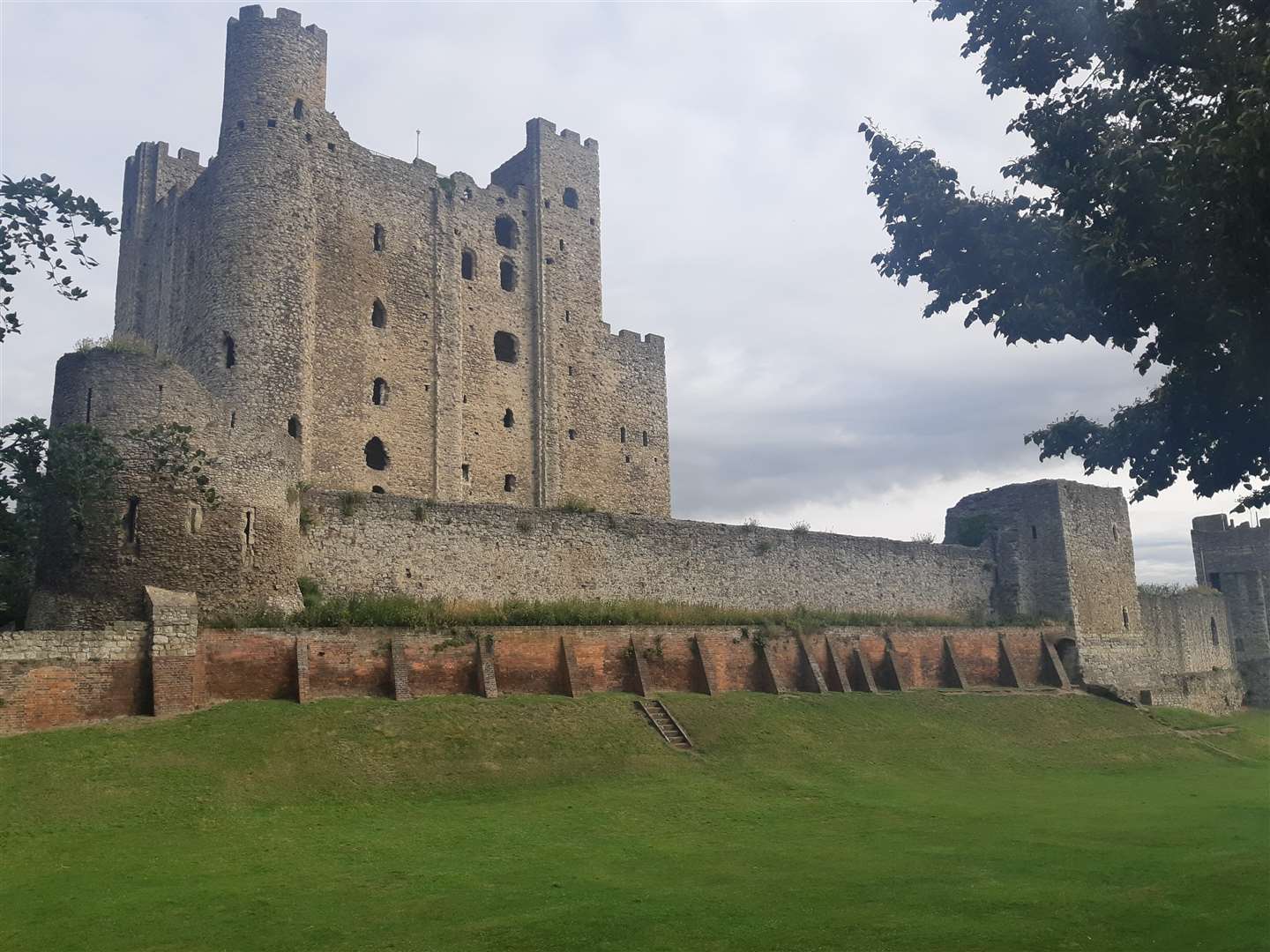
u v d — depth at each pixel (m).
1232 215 12.12
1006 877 18.56
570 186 59.94
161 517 27.53
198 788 21.39
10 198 16.61
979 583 56.38
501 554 39.59
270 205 43.69
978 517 58.53
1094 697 49.38
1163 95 13.45
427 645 30.56
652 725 30.98
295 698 27.39
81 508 26.34
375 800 22.72
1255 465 14.46
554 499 54.97
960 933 15.02
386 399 48.69
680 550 45.25
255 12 45.28
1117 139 14.57
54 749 22.02
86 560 26.38
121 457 27.28
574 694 32.50
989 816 24.97
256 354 42.22
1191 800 28.98
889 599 52.34
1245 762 40.88
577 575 41.66
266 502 30.55
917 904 16.55
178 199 48.78
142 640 25.39
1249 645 70.38
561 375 56.97
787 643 40.31
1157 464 15.20
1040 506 56.53
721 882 17.69
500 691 31.52
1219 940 14.91
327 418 46.03
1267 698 68.88
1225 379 13.62
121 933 14.47
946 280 15.75
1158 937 15.02
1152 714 47.91
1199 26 13.17
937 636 46.88
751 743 31.12
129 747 22.58
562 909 15.77
